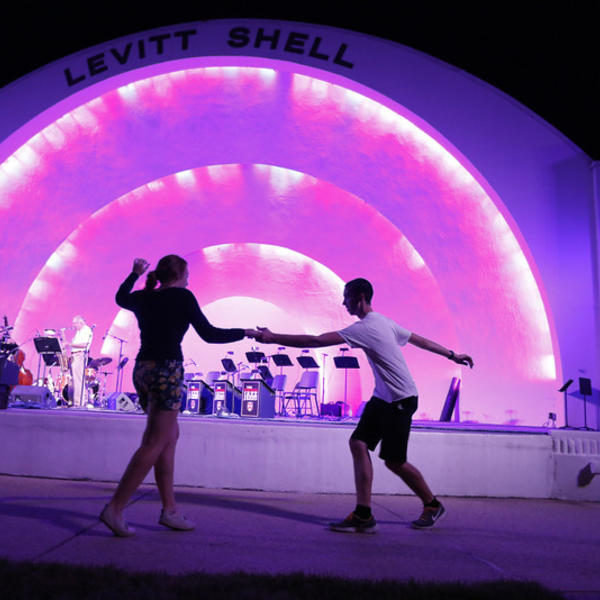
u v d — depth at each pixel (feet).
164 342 10.93
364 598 6.93
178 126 36.81
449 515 14.98
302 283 50.55
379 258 41.93
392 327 12.87
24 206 38.34
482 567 9.29
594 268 31.76
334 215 42.22
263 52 32.27
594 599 7.65
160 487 11.23
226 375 45.93
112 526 10.32
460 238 35.86
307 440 18.65
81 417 19.17
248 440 18.69
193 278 52.01
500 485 19.02
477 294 35.70
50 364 37.32
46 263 40.22
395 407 12.44
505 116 32.99
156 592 6.72
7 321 37.65
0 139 33.22
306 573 8.41
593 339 31.27
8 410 22.56
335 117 35.83
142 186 40.50
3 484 17.08
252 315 59.26
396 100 32.37
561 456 19.31
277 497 17.16
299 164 37.37
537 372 34.12
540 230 32.19
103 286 43.34
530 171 32.58
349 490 18.44
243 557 9.29
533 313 34.53
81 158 37.68
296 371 57.82
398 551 10.28
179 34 32.68
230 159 37.81
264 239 44.91
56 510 12.91
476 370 35.60
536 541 11.78
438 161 35.53
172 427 10.98
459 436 19.06
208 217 43.78
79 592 6.68
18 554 8.79
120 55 32.96
